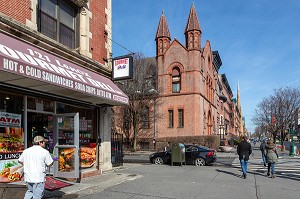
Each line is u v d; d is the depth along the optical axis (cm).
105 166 1341
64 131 1105
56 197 801
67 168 1011
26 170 621
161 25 3784
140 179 1167
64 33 1192
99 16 1386
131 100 3288
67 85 903
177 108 3528
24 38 911
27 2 962
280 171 1538
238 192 943
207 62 4178
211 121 4200
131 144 3516
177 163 1833
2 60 687
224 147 3250
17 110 923
